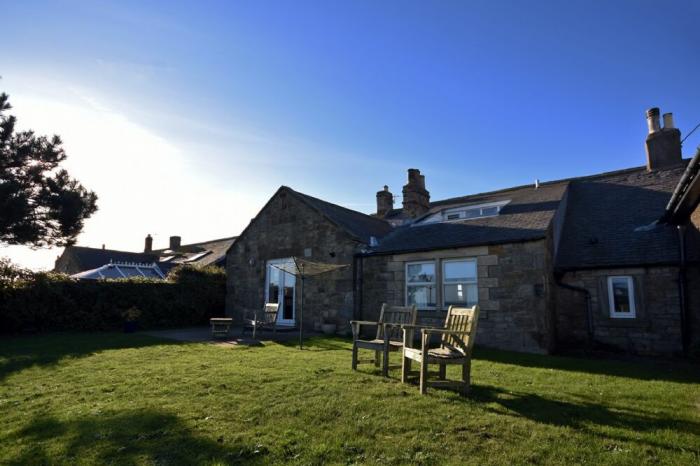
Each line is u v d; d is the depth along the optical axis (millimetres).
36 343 11812
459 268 12922
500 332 11719
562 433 4652
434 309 13203
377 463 3961
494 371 8117
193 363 8641
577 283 12547
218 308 19844
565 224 14703
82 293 15969
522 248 11719
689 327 10844
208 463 3986
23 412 5578
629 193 15227
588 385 6965
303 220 16875
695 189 9961
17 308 14359
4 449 4379
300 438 4539
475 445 4348
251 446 4324
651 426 4902
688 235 11148
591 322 12148
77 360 9102
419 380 7117
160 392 6352
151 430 4801
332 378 7137
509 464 3924
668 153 16359
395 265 14195
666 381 7355
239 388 6480
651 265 11477
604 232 13430
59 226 16328
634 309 11695
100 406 5711
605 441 4430
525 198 15703
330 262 15758
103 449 4320
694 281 10961
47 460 4109
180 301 18266
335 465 3918
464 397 6090
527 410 5480
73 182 17047
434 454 4141
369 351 10477
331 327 15000
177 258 31797
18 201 14719
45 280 15258
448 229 14625
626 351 11617
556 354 11406
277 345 11586
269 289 17750
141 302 17141
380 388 6465
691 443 4383
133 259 35000
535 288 11344
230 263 19688
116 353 9984
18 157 15641
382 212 23516
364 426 4867
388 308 8812
